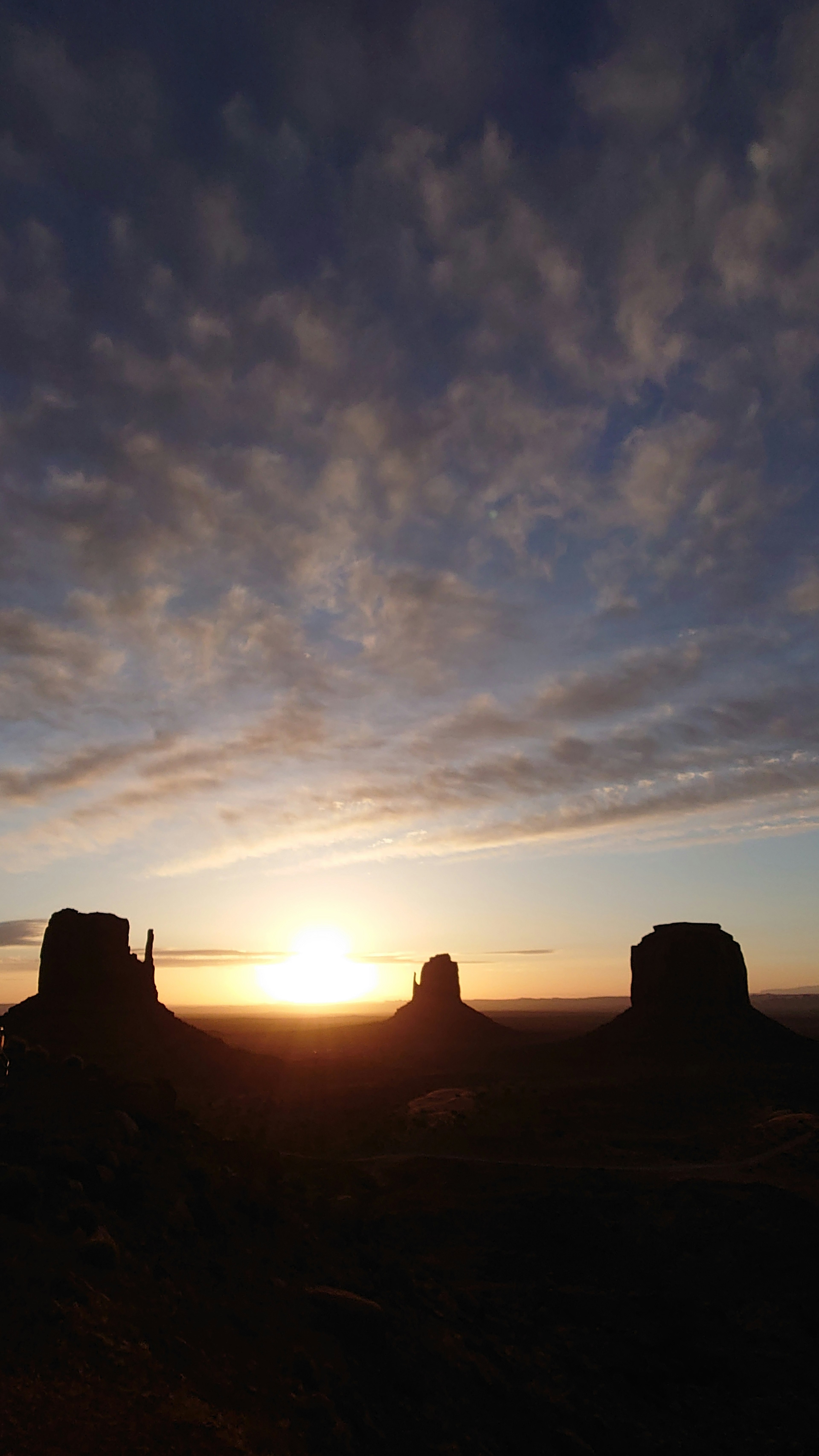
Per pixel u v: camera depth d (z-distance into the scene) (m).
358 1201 50.44
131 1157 22.23
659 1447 22.53
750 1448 24.75
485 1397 20.58
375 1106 100.94
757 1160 67.94
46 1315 13.70
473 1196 55.06
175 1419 12.36
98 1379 12.52
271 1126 89.31
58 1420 11.07
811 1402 28.59
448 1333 23.31
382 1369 19.12
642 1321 34.62
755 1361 31.92
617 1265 43.50
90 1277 15.84
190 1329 16.00
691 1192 53.19
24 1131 21.91
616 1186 56.94
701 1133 79.75
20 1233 16.64
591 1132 79.69
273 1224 24.27
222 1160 26.98
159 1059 121.81
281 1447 13.33
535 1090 104.62
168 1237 19.61
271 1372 16.12
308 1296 20.50
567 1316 34.22
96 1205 19.22
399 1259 28.86
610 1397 25.00
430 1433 17.28
